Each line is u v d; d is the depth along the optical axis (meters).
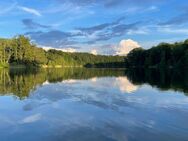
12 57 145.62
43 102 25.03
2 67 134.12
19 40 147.25
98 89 35.91
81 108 22.25
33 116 19.23
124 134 14.97
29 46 151.62
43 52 179.50
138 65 176.88
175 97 28.50
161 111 21.14
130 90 34.94
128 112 20.73
